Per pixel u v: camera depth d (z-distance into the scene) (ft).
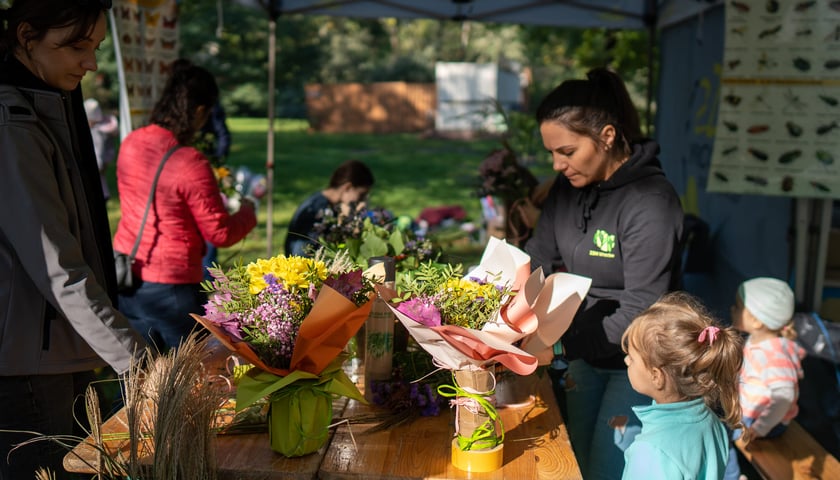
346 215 11.20
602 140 7.89
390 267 7.18
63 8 6.55
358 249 8.92
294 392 6.00
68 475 7.30
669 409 6.69
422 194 46.01
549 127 7.95
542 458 6.21
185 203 10.57
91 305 6.49
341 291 5.98
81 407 7.75
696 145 17.39
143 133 10.64
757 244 13.92
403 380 7.09
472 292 6.22
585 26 19.99
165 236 10.57
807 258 12.33
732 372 6.68
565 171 8.19
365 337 7.59
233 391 6.92
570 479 5.86
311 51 92.73
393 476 5.87
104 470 6.00
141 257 10.61
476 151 69.97
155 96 15.69
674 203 7.92
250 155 63.26
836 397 11.58
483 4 19.76
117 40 14.02
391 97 88.07
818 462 10.23
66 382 7.18
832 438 11.58
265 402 6.62
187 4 57.36
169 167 10.43
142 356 6.56
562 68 76.43
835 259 12.76
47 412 6.99
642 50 29.17
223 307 6.15
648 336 6.71
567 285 6.69
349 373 7.89
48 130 6.77
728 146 12.50
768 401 10.52
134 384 5.96
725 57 12.43
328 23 112.88
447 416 7.02
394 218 11.18
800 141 12.08
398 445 6.40
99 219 7.89
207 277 11.59
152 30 15.43
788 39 12.01
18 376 6.79
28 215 6.36
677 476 6.49
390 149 70.54
